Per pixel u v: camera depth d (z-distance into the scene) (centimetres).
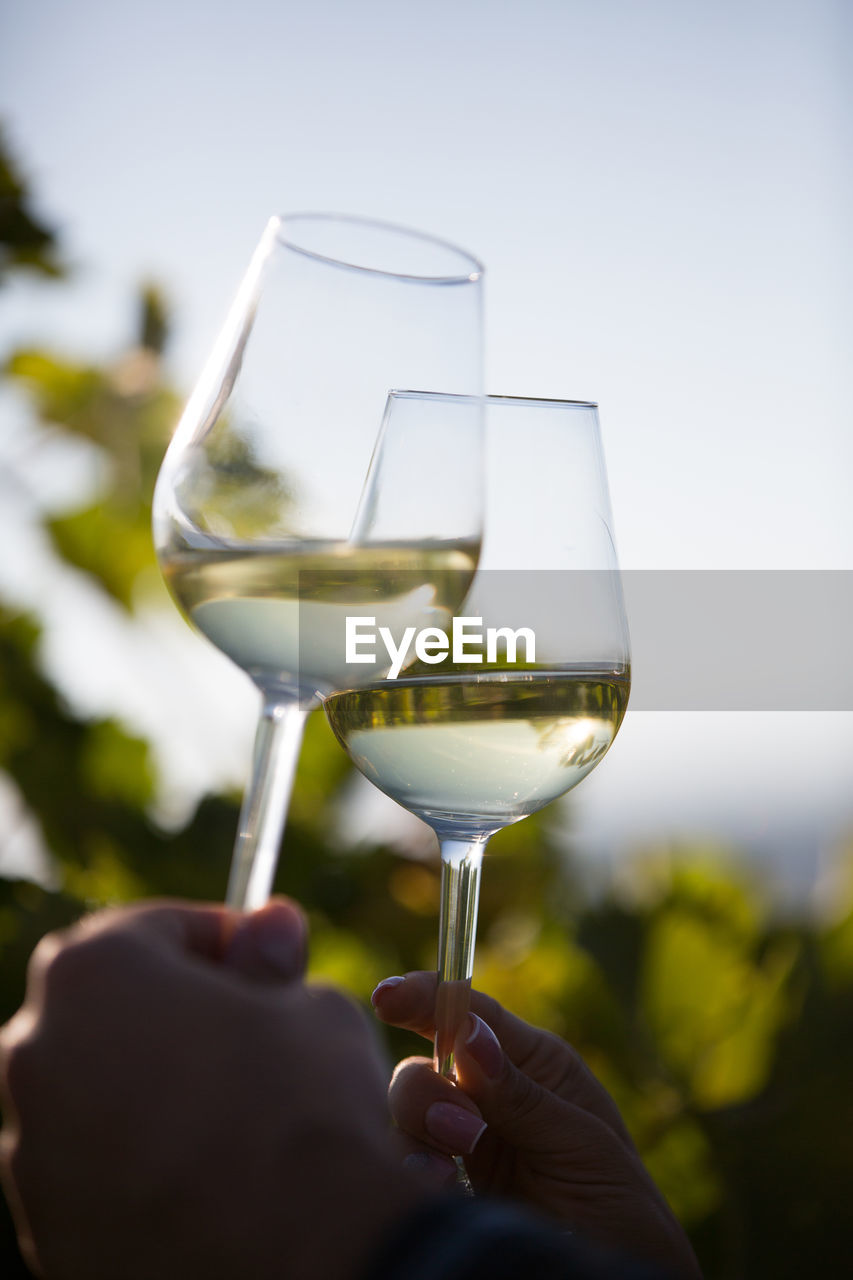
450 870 47
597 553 47
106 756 97
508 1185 51
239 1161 32
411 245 43
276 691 40
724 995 86
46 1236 33
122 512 100
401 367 42
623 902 92
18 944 76
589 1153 49
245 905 37
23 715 97
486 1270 30
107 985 33
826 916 90
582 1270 30
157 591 101
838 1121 81
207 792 97
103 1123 32
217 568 39
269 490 40
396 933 91
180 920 35
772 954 88
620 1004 86
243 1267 31
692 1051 85
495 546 46
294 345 41
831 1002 85
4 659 97
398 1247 31
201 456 40
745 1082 84
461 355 43
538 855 97
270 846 38
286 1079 32
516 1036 53
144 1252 32
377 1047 34
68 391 103
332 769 99
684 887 93
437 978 49
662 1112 83
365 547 40
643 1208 49
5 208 96
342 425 41
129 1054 32
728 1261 79
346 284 41
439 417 43
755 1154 82
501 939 94
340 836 96
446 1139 45
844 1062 83
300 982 35
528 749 45
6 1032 33
